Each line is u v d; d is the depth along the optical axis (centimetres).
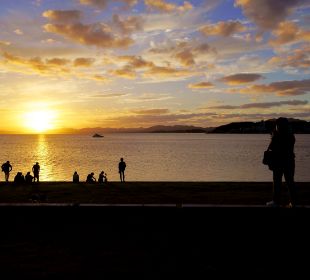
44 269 534
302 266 551
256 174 5162
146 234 714
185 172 5484
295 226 733
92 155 10406
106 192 1592
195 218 759
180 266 549
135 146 17462
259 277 509
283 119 780
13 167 6525
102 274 514
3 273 518
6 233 723
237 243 663
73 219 782
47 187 1877
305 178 4591
